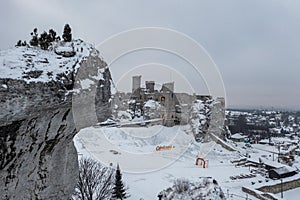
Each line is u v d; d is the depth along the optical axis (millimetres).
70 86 4035
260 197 17656
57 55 4336
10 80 3180
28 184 4008
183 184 10680
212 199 9891
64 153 4785
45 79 3621
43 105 3568
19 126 3465
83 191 11898
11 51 3785
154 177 18078
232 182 20469
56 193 4680
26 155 3791
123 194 14711
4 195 3619
